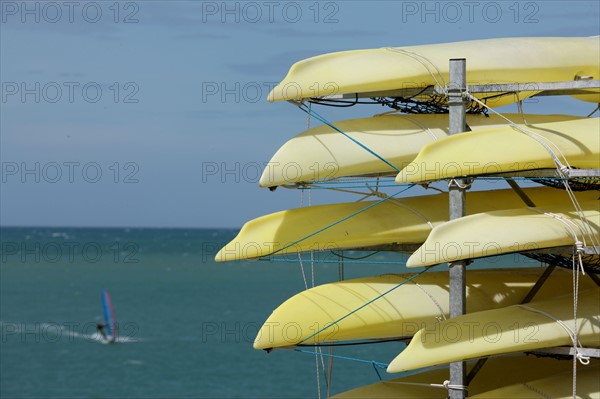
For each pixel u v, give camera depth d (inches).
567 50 790.5
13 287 5260.8
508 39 795.4
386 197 778.2
